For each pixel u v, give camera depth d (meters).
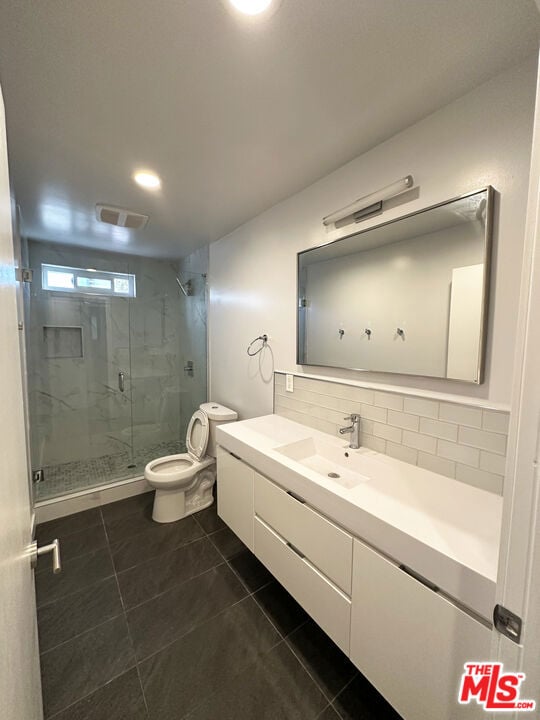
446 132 1.17
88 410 3.17
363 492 1.10
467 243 1.13
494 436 1.09
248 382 2.48
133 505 2.44
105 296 3.24
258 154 1.49
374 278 1.47
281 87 1.08
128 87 1.08
